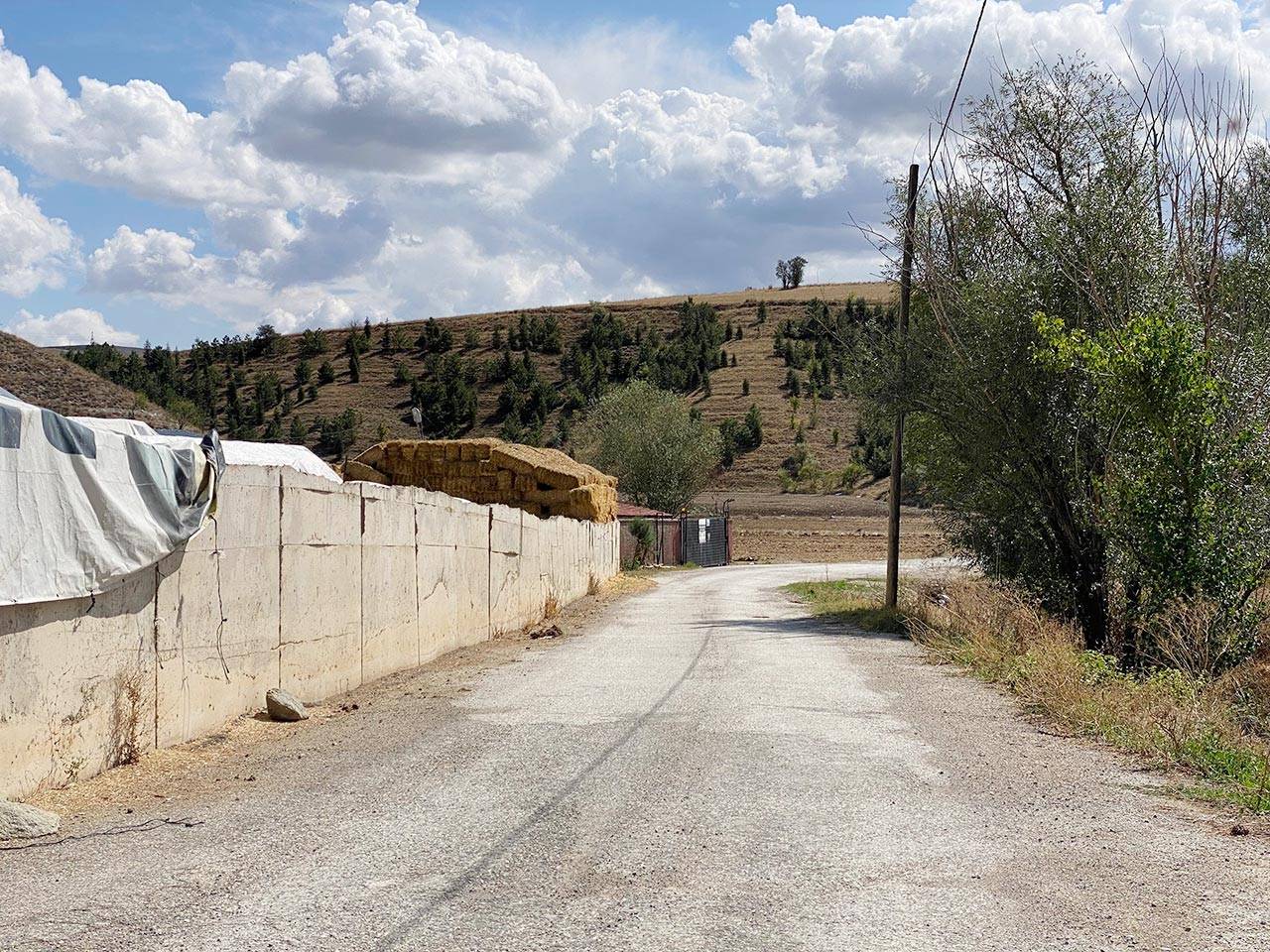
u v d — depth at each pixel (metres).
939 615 18.92
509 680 12.90
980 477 20.56
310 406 133.00
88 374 19.38
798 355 142.50
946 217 20.45
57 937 4.51
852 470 106.50
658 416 77.12
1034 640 14.94
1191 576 14.43
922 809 6.72
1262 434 14.70
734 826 6.29
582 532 30.39
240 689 9.98
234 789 7.40
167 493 8.52
